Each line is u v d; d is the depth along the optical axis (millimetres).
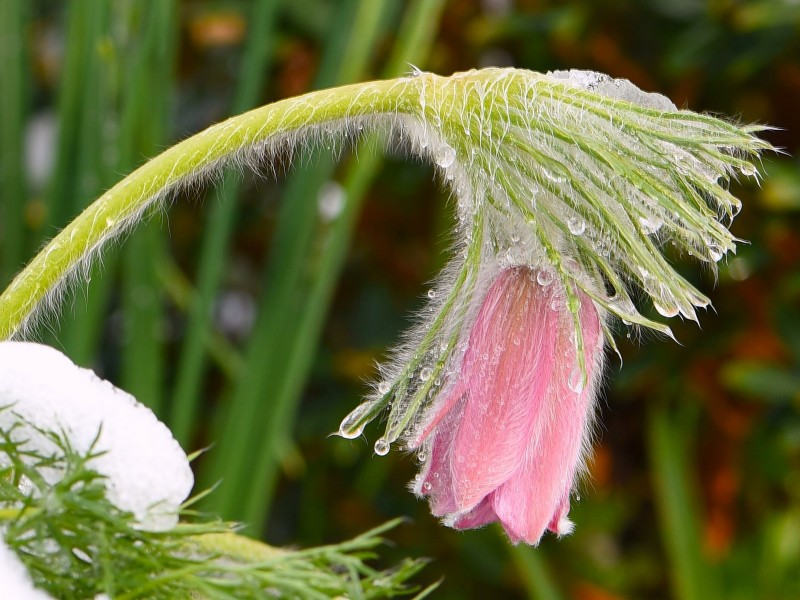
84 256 333
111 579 298
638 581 542
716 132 331
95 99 438
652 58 536
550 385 333
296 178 444
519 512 328
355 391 544
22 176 460
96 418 302
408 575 318
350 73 441
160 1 436
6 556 293
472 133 334
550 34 527
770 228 500
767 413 514
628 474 552
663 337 506
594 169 333
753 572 512
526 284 336
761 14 484
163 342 482
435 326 335
